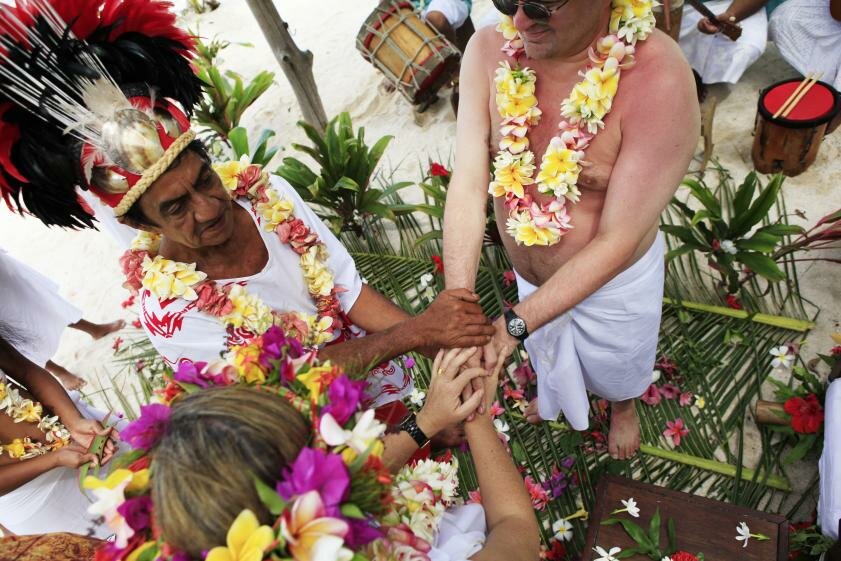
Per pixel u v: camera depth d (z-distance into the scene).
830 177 3.25
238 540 0.80
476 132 1.93
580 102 1.63
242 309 1.54
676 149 1.63
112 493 0.92
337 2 5.77
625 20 1.55
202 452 0.85
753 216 2.64
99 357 3.42
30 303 2.21
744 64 3.51
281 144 4.42
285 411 0.93
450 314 1.72
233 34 5.65
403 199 3.75
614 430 2.49
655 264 2.00
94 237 4.23
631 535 2.05
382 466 0.99
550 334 2.10
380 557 1.00
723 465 2.43
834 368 2.28
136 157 1.27
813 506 2.28
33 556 1.20
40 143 1.30
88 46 1.30
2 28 1.24
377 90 4.60
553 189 1.76
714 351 2.72
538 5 1.50
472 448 1.56
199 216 1.40
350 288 1.85
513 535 1.34
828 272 2.88
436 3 4.02
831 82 3.46
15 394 1.81
